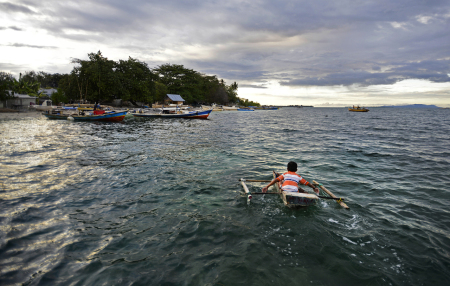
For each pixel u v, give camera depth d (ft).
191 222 15.87
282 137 63.00
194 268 11.43
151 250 12.84
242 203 18.94
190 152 39.96
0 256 12.16
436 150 43.45
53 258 12.10
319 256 12.39
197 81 310.04
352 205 18.67
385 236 14.28
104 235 14.33
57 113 114.32
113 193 21.21
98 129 76.59
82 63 177.99
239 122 127.65
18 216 16.57
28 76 322.75
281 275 11.00
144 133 68.69
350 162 33.30
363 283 10.58
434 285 10.48
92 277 10.81
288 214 17.02
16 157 34.47
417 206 18.58
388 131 82.53
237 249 12.92
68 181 24.32
